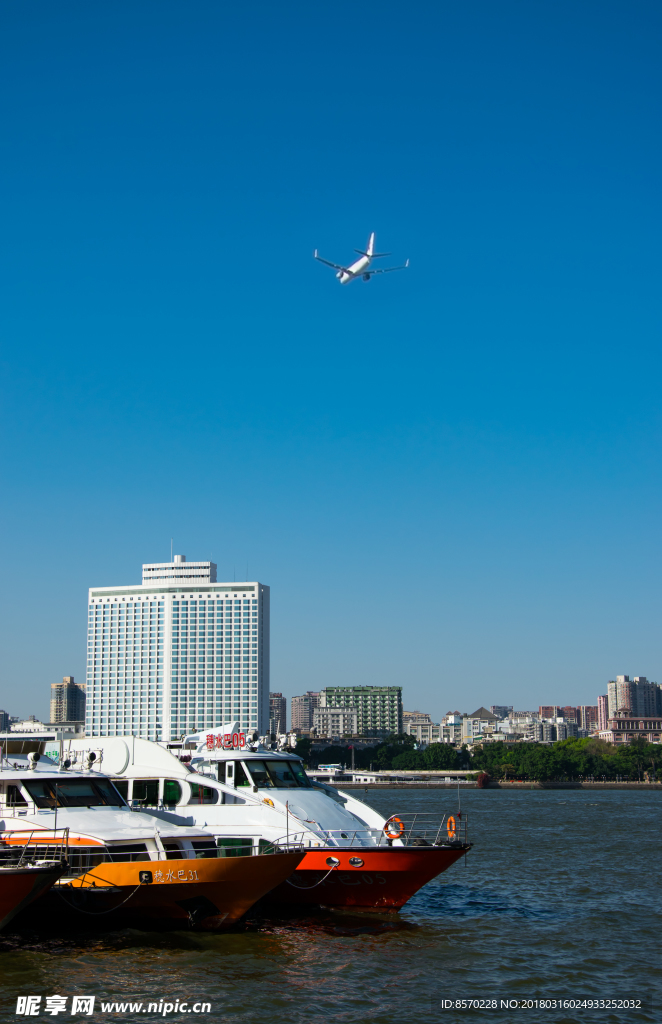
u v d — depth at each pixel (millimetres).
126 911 36250
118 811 38750
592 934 40000
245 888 35719
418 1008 29109
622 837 88000
